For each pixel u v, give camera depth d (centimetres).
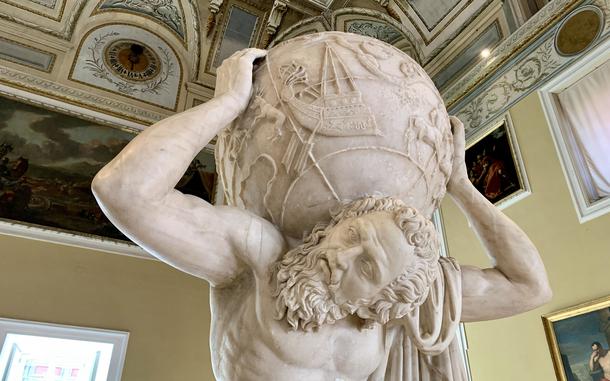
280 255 99
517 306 119
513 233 121
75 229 595
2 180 585
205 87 790
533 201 459
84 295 559
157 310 591
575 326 387
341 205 100
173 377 561
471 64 598
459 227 538
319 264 91
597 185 418
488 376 455
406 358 114
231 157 114
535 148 475
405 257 89
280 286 92
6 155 603
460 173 129
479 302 119
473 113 571
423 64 676
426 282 91
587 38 454
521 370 425
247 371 94
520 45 529
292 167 100
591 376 364
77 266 570
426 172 108
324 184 100
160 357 566
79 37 724
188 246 92
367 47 113
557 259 420
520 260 119
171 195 91
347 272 89
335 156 99
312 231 99
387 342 112
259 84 112
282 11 721
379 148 101
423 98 111
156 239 89
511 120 511
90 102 694
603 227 391
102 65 732
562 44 480
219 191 714
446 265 115
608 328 362
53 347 535
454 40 627
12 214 569
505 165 502
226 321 101
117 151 677
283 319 93
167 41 792
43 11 695
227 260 98
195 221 92
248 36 769
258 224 100
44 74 680
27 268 543
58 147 640
